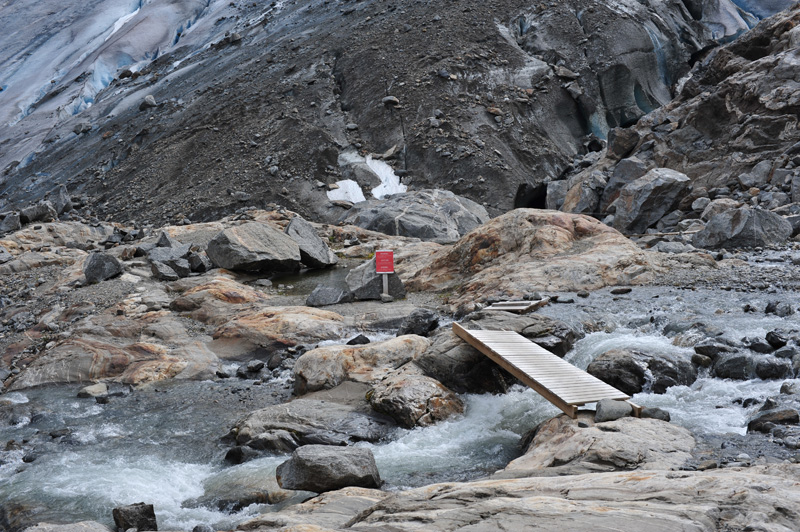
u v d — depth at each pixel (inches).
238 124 1747.0
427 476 261.3
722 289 448.1
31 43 3513.8
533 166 1581.0
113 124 2042.3
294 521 181.6
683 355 326.0
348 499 206.2
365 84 1819.6
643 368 316.5
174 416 365.4
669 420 262.4
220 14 3011.8
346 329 489.7
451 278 595.5
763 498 134.6
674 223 808.9
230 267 677.3
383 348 386.9
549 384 295.3
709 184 880.9
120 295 603.2
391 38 1980.8
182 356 453.7
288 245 704.4
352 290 567.2
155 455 312.3
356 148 1628.9
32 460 308.0
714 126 947.3
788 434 231.1
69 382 431.8
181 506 255.3
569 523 130.3
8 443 327.9
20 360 479.5
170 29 3132.4
